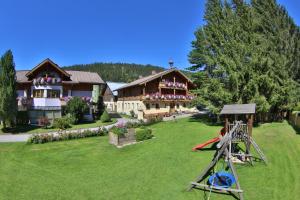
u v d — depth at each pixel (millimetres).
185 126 35375
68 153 24656
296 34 39656
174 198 14570
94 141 29688
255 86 31812
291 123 34469
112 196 15102
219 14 37250
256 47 33500
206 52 37406
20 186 16625
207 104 34438
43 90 43375
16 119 40250
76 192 15711
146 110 53594
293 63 38062
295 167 18016
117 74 178250
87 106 44312
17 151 25656
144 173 18609
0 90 35406
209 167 15977
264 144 24234
